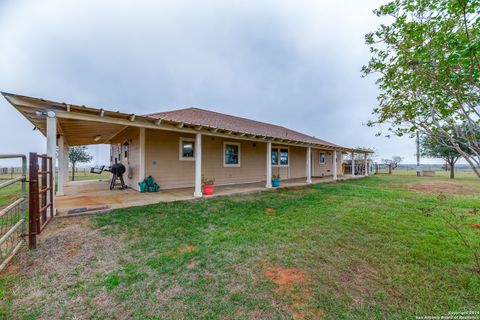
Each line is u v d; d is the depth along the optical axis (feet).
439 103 7.20
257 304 6.46
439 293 6.97
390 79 8.32
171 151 27.37
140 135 24.77
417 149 56.90
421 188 30.58
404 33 7.07
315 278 7.84
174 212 16.07
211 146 31.22
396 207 18.45
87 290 7.04
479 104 5.89
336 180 41.88
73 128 22.06
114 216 14.64
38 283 7.35
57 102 12.83
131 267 8.43
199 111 39.45
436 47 6.32
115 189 26.86
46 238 10.87
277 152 42.32
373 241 11.12
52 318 5.88
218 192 25.04
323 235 11.93
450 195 24.59
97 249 9.90
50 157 13.46
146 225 13.10
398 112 8.54
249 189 27.58
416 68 6.82
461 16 5.83
